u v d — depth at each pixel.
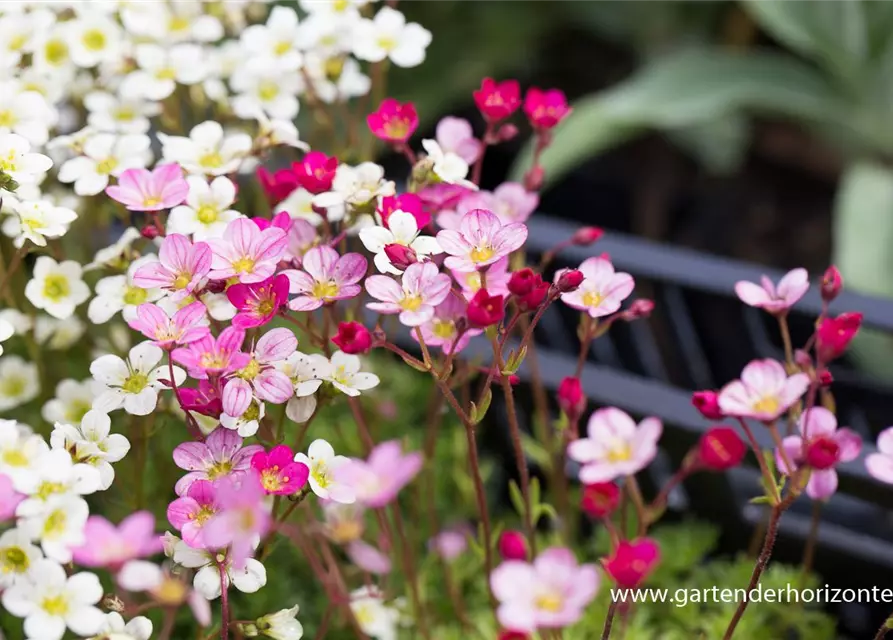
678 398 0.69
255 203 0.75
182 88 0.69
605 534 0.70
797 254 1.19
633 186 1.27
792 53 1.27
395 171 1.14
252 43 0.66
